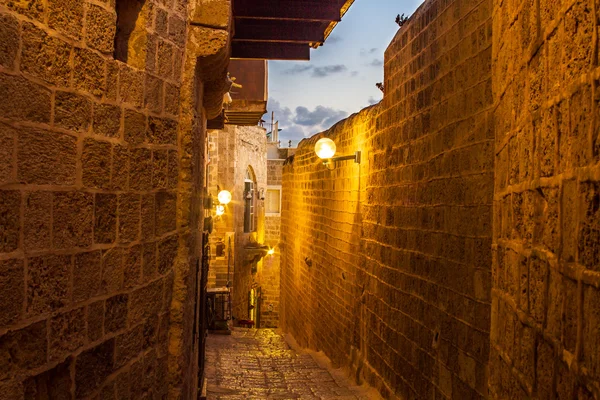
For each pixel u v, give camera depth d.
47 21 2.66
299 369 9.80
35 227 2.61
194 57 4.20
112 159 3.19
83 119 2.93
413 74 6.15
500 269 3.28
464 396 4.66
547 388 2.15
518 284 2.75
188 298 4.23
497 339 3.30
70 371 2.86
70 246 2.85
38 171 2.62
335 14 6.91
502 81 3.36
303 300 12.99
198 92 4.59
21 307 2.53
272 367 10.02
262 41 7.62
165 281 3.86
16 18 2.46
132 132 3.39
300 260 13.47
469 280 4.62
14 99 2.46
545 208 2.25
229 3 4.30
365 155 8.22
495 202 3.52
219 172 21.53
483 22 4.41
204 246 7.04
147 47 3.57
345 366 9.06
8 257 2.45
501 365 3.14
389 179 6.98
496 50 3.59
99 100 3.06
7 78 2.41
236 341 14.14
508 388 2.91
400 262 6.45
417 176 5.96
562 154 2.00
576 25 1.84
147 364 3.65
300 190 13.68
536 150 2.41
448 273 5.06
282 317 16.03
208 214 13.51
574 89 1.84
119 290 3.29
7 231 2.44
